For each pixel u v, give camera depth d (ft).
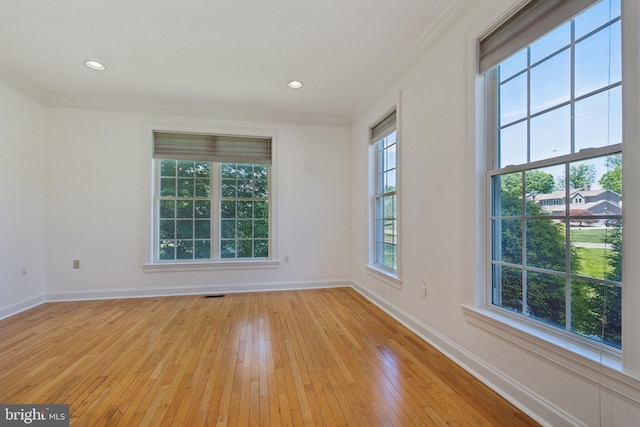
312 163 14.08
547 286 5.00
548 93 4.97
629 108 3.69
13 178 10.15
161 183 12.99
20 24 7.34
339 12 6.94
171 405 5.20
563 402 4.39
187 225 13.19
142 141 12.47
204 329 8.81
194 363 6.71
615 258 4.05
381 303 10.85
